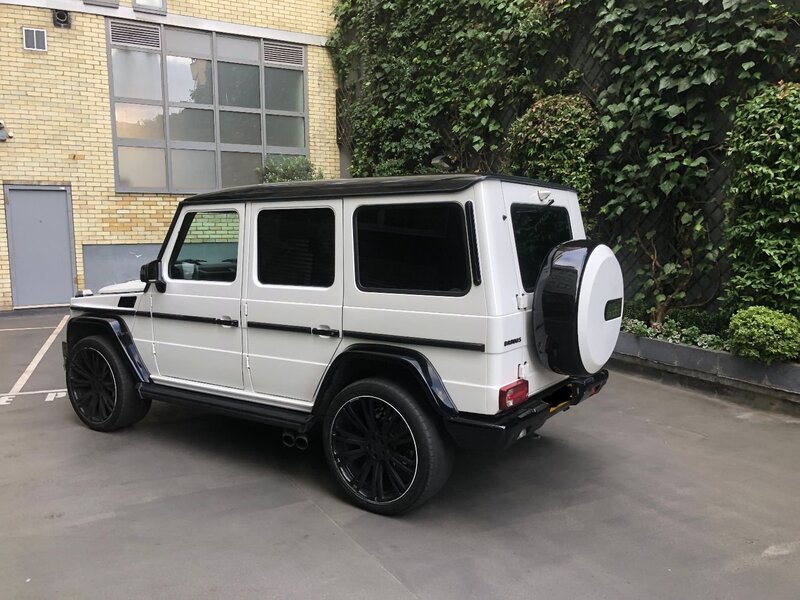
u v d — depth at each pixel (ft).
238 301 14.03
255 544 10.84
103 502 12.47
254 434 16.69
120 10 35.78
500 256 11.00
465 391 11.03
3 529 11.33
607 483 13.43
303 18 41.47
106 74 35.81
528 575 9.89
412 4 33.68
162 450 15.42
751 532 11.26
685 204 21.18
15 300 34.94
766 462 14.42
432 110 32.86
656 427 16.85
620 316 13.01
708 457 14.76
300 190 12.98
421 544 10.87
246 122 40.24
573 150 23.09
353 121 39.11
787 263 17.57
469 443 10.93
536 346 11.73
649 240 22.76
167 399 15.28
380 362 11.96
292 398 13.52
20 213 34.60
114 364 16.14
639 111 21.68
